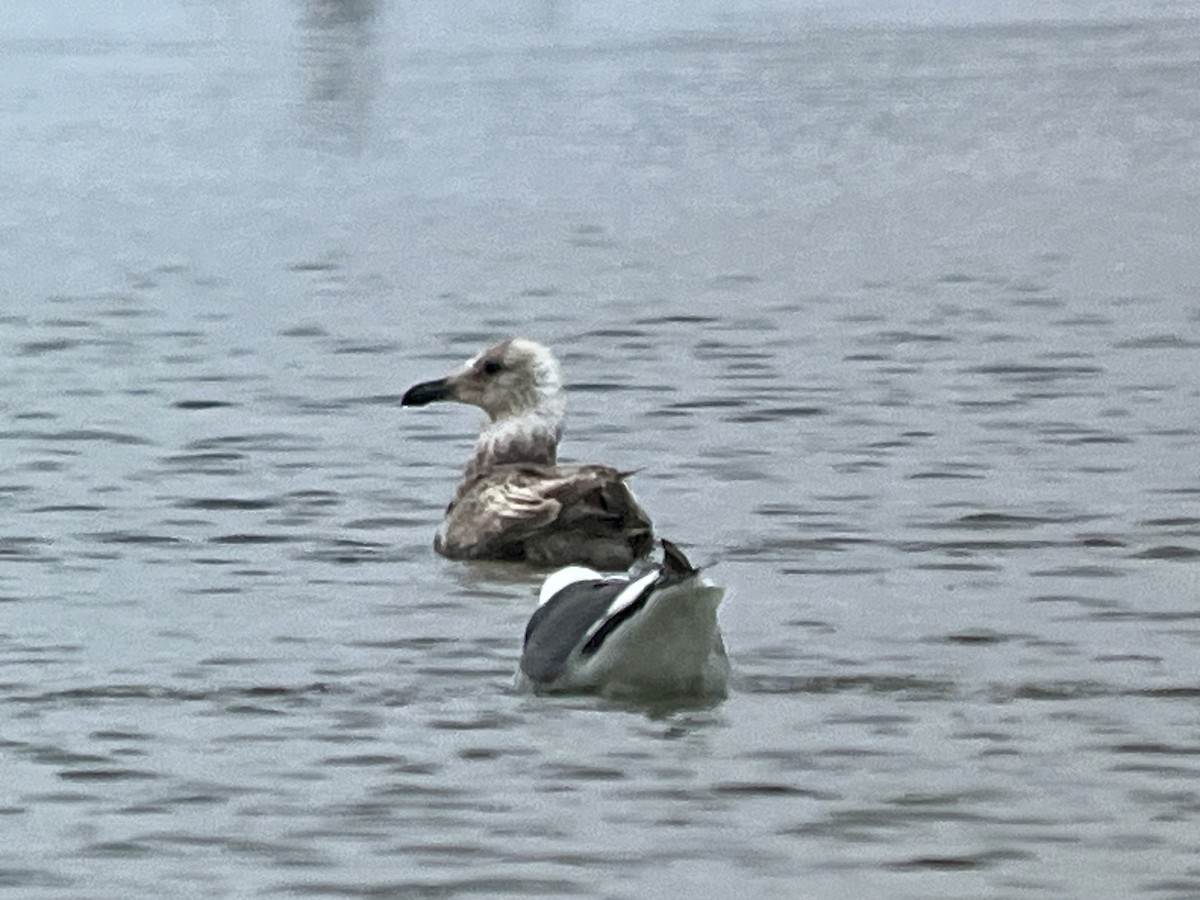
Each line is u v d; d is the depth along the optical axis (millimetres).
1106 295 26406
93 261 29156
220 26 54406
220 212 32625
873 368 22734
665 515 17578
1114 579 15789
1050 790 12062
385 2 57625
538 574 16094
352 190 34375
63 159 37219
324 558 16500
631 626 13133
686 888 10984
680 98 42438
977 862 11258
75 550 16703
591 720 13000
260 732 12875
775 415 20859
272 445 19969
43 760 12500
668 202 33062
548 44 50562
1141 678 13758
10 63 49094
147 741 12766
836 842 11469
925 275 27734
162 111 42094
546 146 37969
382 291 27219
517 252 29547
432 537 17109
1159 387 21812
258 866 11242
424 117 40938
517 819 11719
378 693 13492
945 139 38062
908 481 18500
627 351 23734
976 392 21656
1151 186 33812
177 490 18453
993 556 16375
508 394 17453
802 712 13156
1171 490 18141
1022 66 46000
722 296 26625
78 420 20859
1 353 23828
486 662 14055
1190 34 50312
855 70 45719
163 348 24109
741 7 56781
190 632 14727
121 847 11453
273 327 25203
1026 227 30828
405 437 20281
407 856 11336
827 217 31781
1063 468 18859
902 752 12555
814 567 16125
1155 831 11570
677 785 12117
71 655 14250
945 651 14250
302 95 43656
